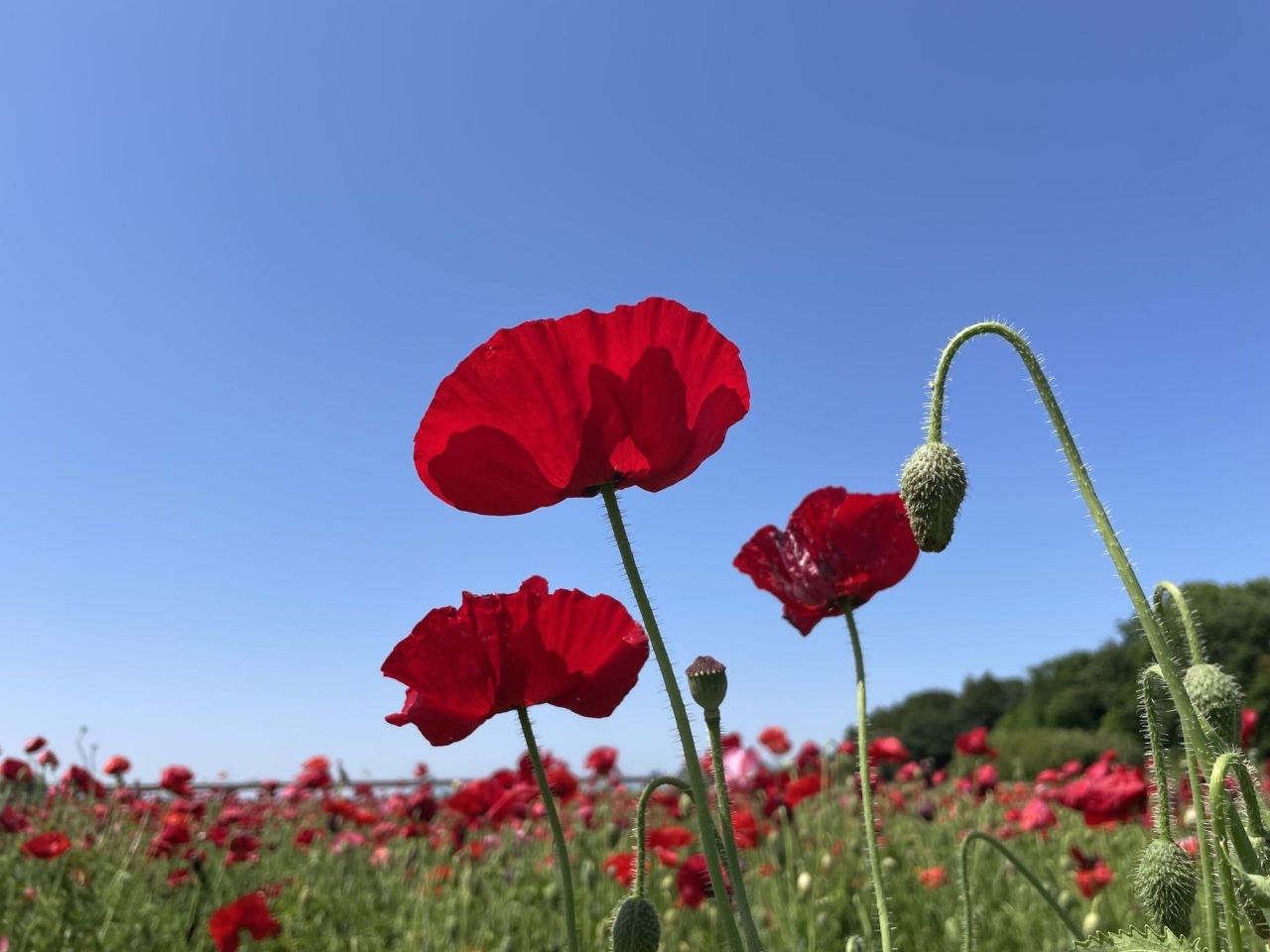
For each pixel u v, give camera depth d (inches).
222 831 35.2
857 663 10.1
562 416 7.2
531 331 7.2
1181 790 19.1
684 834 25.4
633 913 8.0
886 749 33.5
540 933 28.2
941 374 7.9
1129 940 7.3
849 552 10.9
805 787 28.0
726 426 8.1
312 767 42.4
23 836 36.6
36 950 25.6
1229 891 6.0
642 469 7.6
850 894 28.3
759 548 11.5
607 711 10.1
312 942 28.4
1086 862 24.2
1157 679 8.1
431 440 7.4
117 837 37.6
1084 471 6.9
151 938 28.0
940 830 40.3
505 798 30.4
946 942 24.6
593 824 40.0
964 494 7.7
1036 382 7.1
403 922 30.3
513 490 7.6
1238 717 7.1
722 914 6.3
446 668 9.4
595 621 9.7
